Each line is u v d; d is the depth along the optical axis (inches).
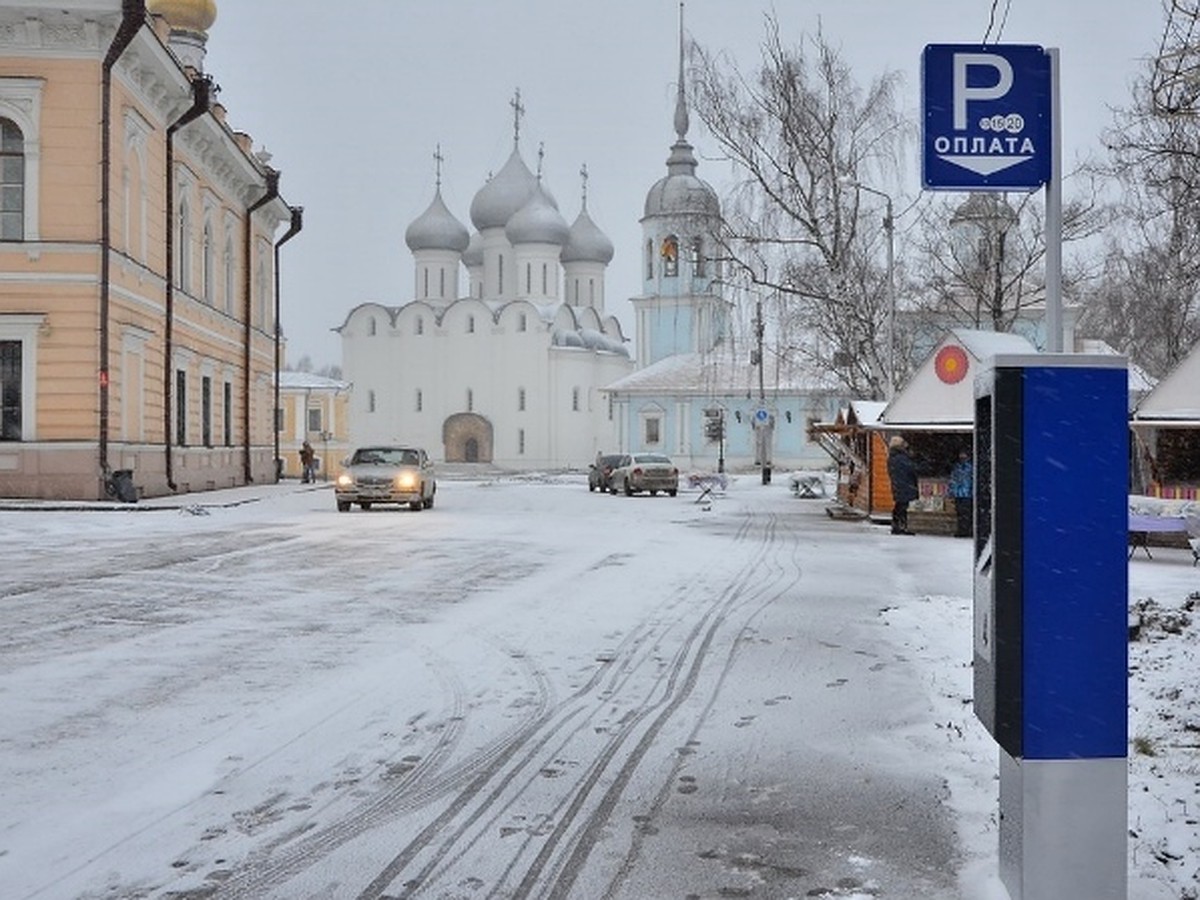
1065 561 163.8
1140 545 706.8
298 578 565.6
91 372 1113.4
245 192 1721.2
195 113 1330.0
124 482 1113.4
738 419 2967.5
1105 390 164.7
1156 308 1283.2
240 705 298.8
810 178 1197.7
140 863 191.8
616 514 1136.2
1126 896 165.6
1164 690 299.9
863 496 1069.8
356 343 3693.4
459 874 188.5
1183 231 780.6
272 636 400.2
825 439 1285.7
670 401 3006.9
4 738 266.1
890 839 203.8
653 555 695.1
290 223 1939.0
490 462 3585.1
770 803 223.9
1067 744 163.3
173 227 1328.7
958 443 1007.0
